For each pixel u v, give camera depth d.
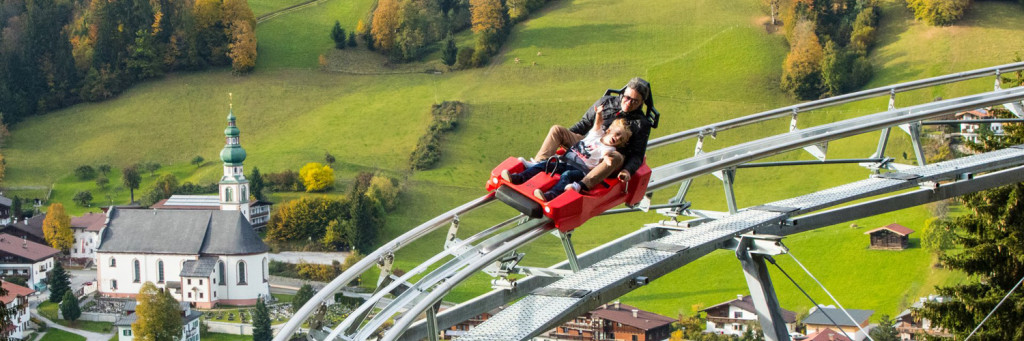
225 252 131.50
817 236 111.44
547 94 187.12
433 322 12.46
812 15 187.38
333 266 133.88
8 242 140.75
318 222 147.25
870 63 178.00
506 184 13.66
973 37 175.50
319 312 12.83
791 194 136.62
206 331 113.69
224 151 149.00
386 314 12.40
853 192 17.05
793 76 175.75
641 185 14.19
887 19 187.25
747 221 15.44
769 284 15.12
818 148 18.50
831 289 100.88
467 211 14.01
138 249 136.25
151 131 192.62
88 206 169.38
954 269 26.33
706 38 197.62
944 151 131.75
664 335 89.25
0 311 32.19
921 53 175.75
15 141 191.25
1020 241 25.53
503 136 174.75
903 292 98.62
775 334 15.02
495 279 13.62
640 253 14.16
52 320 116.81
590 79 191.75
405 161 169.00
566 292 12.71
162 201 160.38
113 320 117.06
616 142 13.41
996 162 18.81
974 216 27.52
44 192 174.38
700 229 15.38
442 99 190.25
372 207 144.88
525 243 12.84
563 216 12.90
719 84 180.88
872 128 18.31
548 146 14.15
